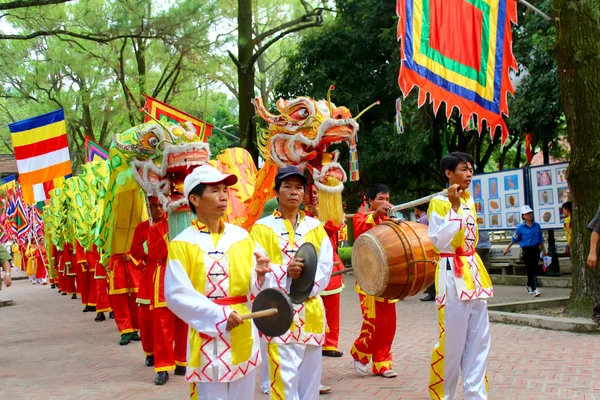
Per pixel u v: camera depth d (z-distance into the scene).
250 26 18.97
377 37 18.86
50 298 17.91
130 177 8.26
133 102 22.78
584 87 9.16
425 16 7.98
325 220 7.29
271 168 7.60
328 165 7.34
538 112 15.41
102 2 16.72
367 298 6.50
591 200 9.12
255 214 7.67
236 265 3.86
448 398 5.20
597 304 8.38
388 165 19.62
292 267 4.29
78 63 22.59
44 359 8.78
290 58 20.31
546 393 5.69
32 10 14.68
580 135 9.24
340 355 7.66
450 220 4.93
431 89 8.05
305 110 7.42
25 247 25.92
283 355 4.55
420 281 5.16
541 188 13.54
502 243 24.81
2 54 17.92
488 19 8.88
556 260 15.69
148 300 7.68
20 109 34.31
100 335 10.66
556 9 9.37
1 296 19.22
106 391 6.74
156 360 6.95
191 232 3.91
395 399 5.78
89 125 25.47
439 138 20.03
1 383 7.34
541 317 8.80
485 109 8.85
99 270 12.27
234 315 3.58
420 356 7.59
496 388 5.93
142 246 7.57
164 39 16.72
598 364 6.64
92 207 12.66
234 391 3.84
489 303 11.45
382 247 5.07
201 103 24.55
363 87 19.45
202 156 7.04
